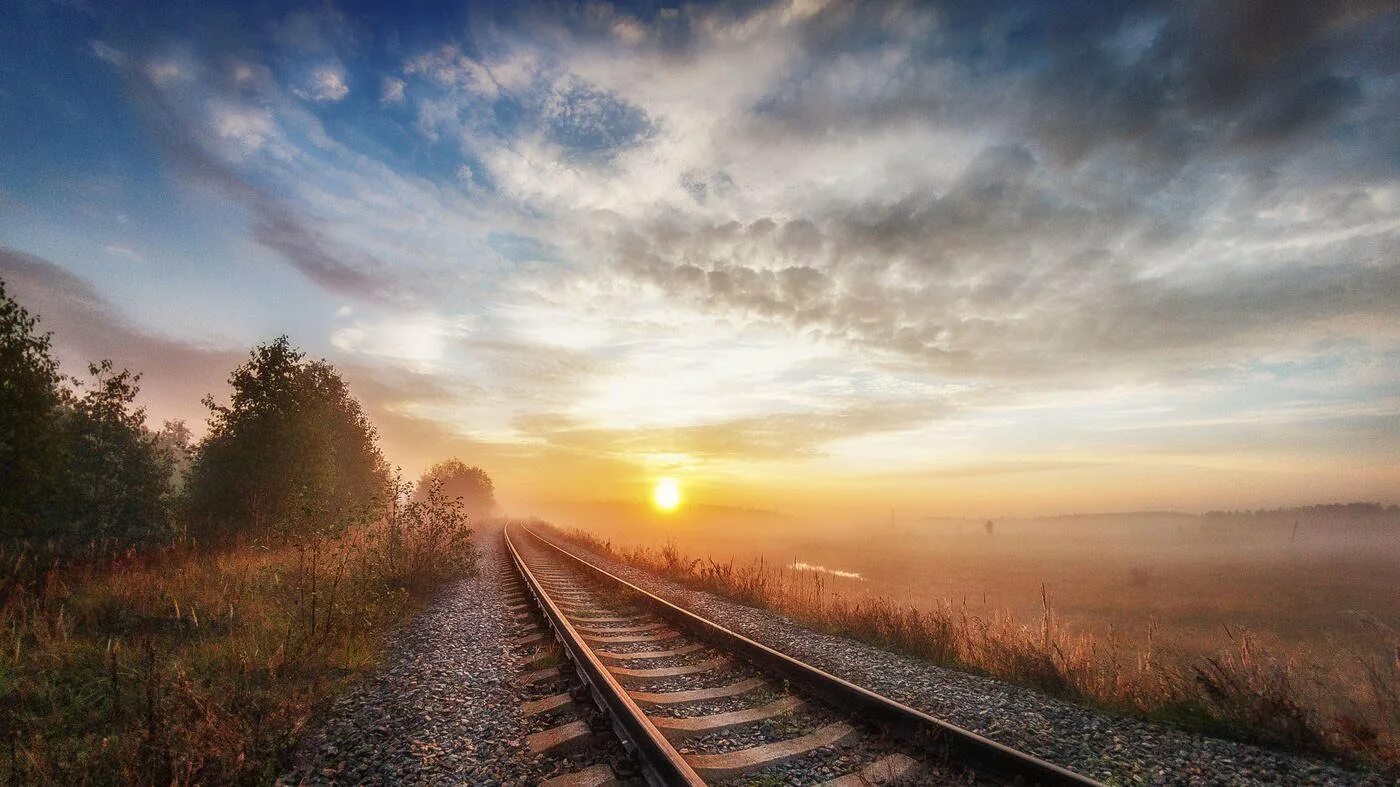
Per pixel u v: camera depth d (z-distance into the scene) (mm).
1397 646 5160
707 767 3883
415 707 5016
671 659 7086
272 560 10844
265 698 4867
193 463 18250
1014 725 5027
